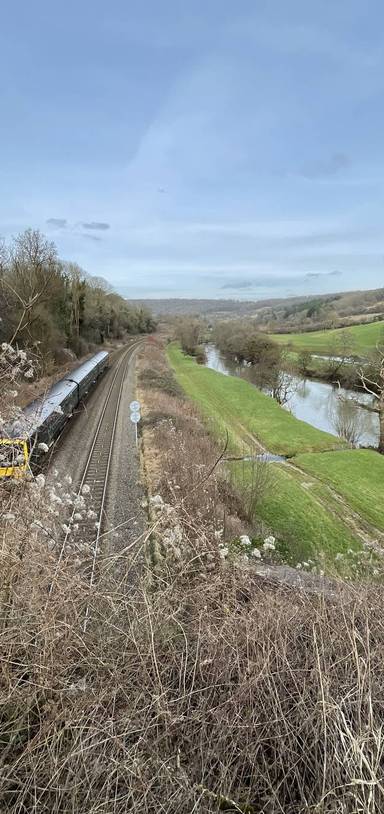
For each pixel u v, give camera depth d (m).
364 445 35.84
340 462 27.97
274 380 51.19
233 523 14.58
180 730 4.22
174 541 6.81
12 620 4.40
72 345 54.09
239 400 43.75
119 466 19.30
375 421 42.38
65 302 51.53
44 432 18.36
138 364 58.28
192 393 45.81
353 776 3.47
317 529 19.02
